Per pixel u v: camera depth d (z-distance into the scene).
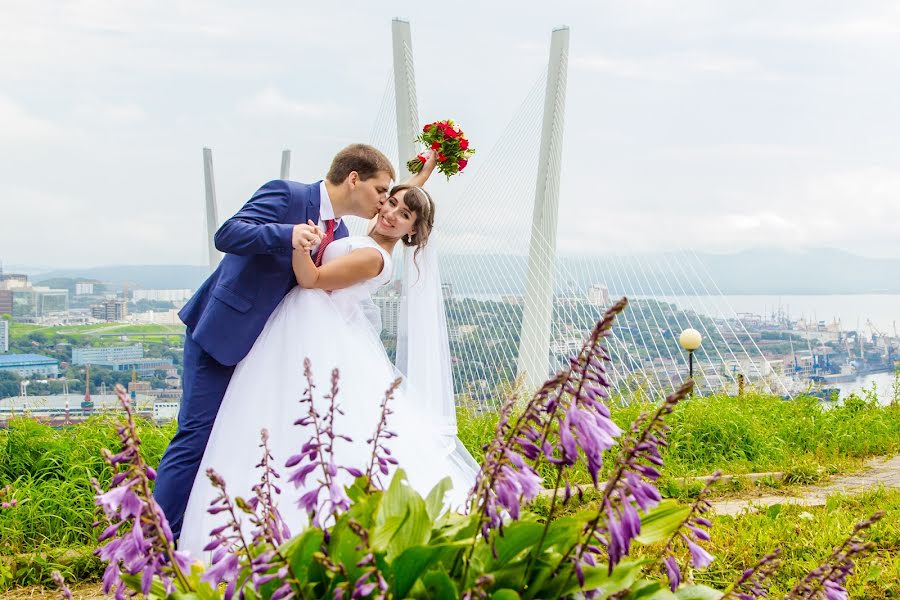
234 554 2.23
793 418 8.77
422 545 2.00
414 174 4.75
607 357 2.02
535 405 2.05
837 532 4.44
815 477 6.77
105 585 2.04
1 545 4.65
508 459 2.01
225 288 4.10
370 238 4.40
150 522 2.07
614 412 7.95
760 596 2.39
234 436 3.94
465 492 4.09
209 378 4.12
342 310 4.23
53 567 4.30
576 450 2.00
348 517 2.09
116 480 2.05
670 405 1.96
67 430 6.29
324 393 3.93
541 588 2.14
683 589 2.33
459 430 7.23
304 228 3.96
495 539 2.13
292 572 2.01
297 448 3.86
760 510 5.18
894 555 4.32
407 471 3.98
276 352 4.06
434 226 4.77
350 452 3.85
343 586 1.95
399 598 2.08
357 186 4.29
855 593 3.75
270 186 4.22
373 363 4.12
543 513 5.06
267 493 2.38
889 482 6.63
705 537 2.19
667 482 6.28
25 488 5.13
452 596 2.03
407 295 4.70
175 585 2.26
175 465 4.05
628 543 1.91
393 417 4.05
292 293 4.19
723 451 7.55
